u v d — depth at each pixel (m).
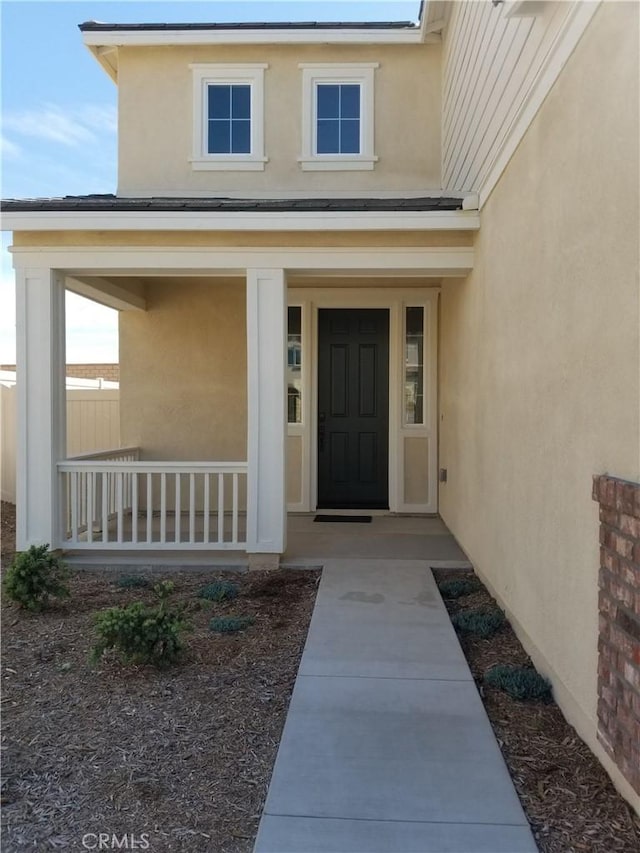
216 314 8.55
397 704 3.39
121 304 8.06
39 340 6.07
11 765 2.88
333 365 8.53
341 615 4.71
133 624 3.78
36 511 6.13
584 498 3.00
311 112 8.21
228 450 8.60
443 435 7.86
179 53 8.26
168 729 3.19
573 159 3.13
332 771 2.77
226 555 6.35
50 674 3.83
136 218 5.75
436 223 5.65
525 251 4.03
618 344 2.62
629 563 2.44
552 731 3.17
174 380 8.59
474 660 4.05
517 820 2.46
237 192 8.23
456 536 6.86
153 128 8.28
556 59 3.37
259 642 4.32
